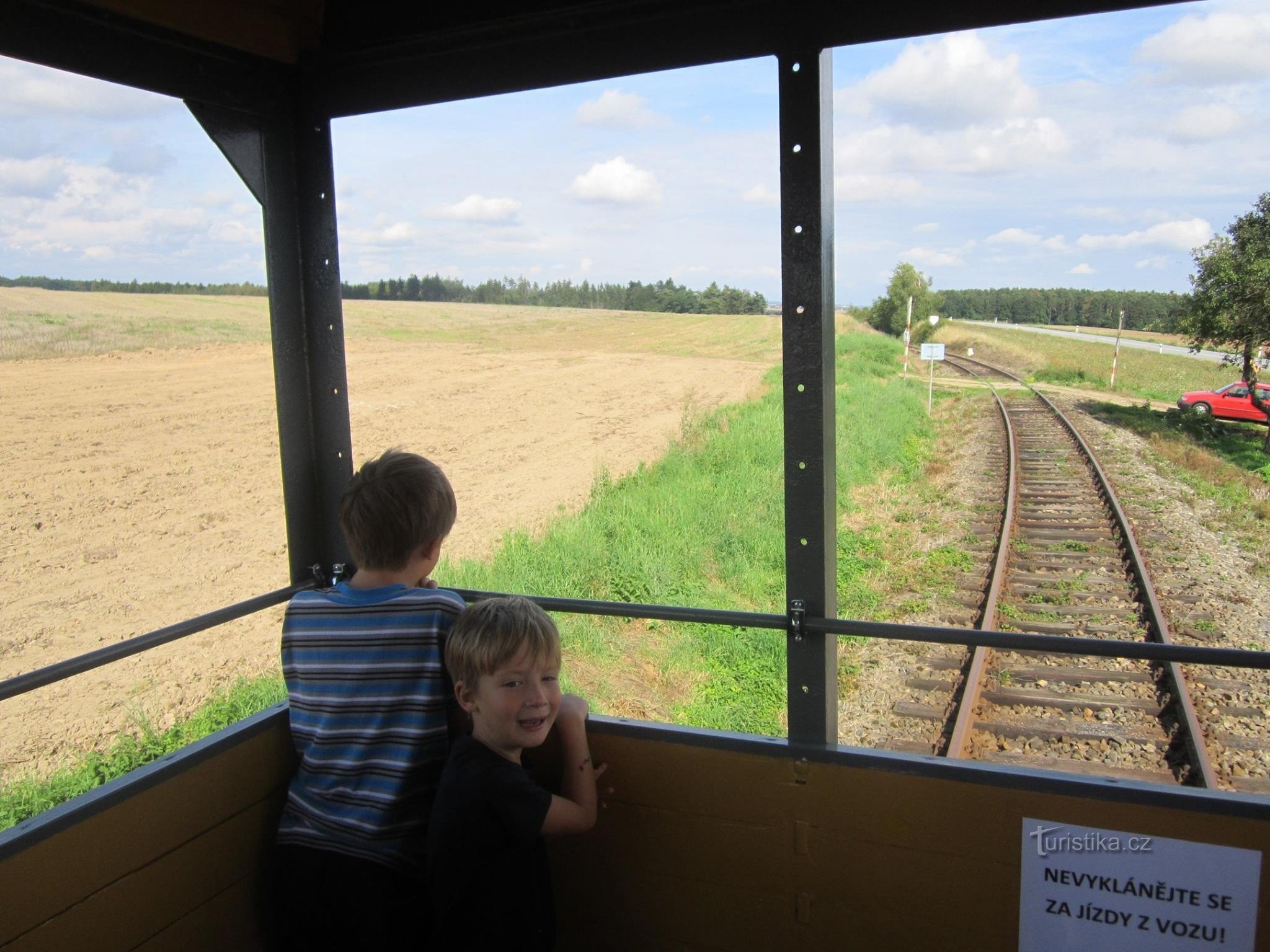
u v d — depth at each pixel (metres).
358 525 2.02
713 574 9.13
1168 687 6.03
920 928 2.07
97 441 14.66
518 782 1.85
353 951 1.92
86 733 5.98
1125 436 18.42
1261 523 11.04
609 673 6.82
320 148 2.62
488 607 1.88
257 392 19.14
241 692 6.48
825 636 2.10
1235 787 4.76
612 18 2.23
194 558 9.73
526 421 18.48
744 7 2.08
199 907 2.12
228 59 2.40
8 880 1.71
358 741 1.98
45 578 9.00
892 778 2.05
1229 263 17.69
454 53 2.43
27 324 23.75
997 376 33.97
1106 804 1.90
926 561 9.71
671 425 17.89
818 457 2.07
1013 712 5.82
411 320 42.50
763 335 40.22
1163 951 1.89
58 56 2.01
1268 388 20.02
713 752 2.19
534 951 1.88
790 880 2.17
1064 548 10.02
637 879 2.32
